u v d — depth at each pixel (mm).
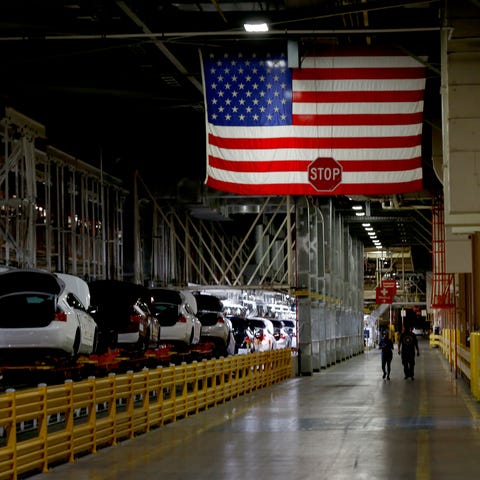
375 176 30938
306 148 31172
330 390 47906
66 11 33125
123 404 33656
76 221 49562
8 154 40281
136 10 31672
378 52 31234
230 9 33938
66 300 29531
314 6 31531
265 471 18812
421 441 24078
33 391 18344
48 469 19203
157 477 18094
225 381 42719
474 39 28703
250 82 31547
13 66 39688
